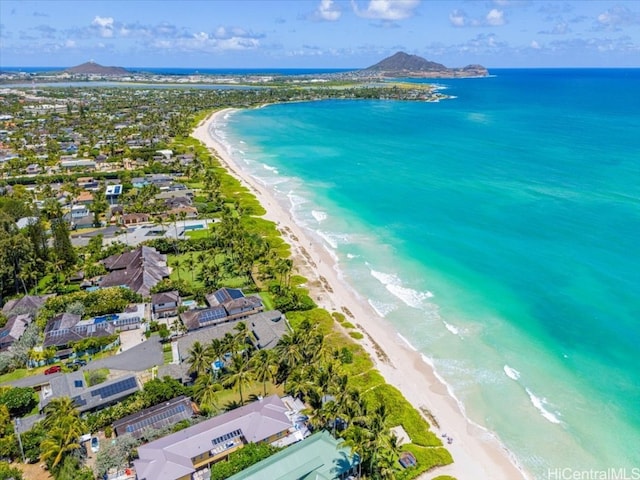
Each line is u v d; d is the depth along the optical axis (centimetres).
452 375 7694
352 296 10112
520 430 6594
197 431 5956
